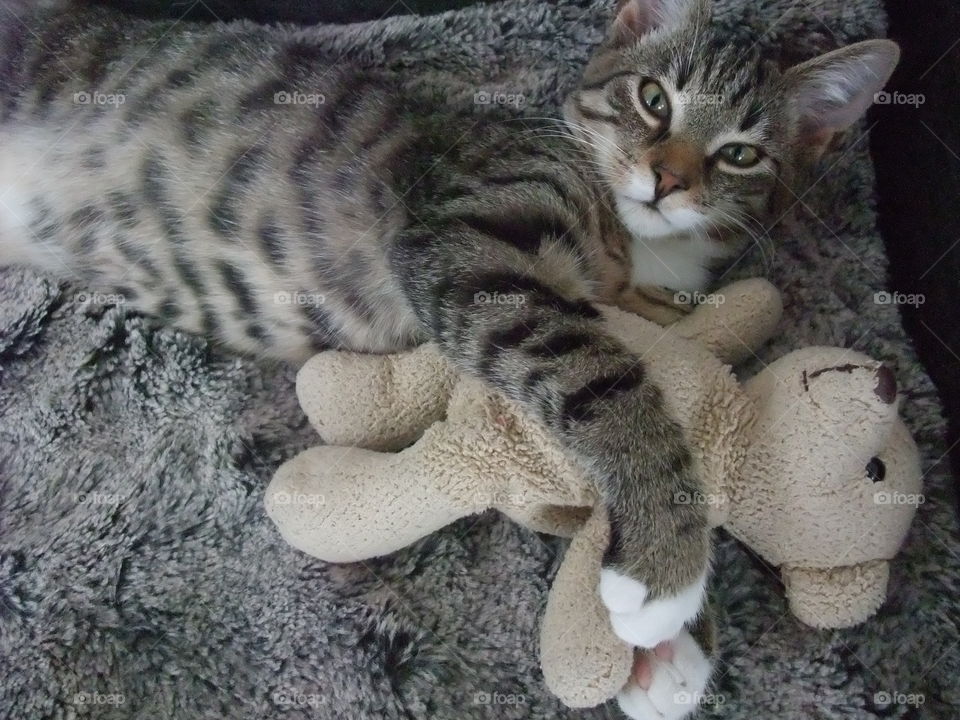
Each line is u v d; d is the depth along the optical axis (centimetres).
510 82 41
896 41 38
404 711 31
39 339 37
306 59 37
